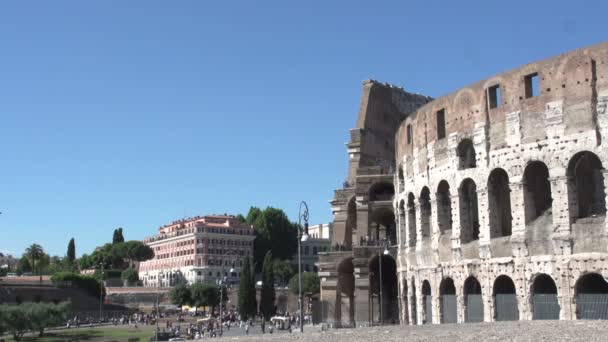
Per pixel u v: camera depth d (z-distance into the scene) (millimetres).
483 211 71000
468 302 72750
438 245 78312
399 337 48438
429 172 80875
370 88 120812
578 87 63281
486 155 71000
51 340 131625
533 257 65062
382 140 121438
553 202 63969
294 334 60875
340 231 114375
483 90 72375
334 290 109312
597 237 60312
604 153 60688
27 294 189000
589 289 63406
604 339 38812
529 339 41156
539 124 66062
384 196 107938
